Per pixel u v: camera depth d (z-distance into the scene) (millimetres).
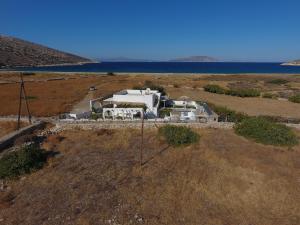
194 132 31156
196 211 17375
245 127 31844
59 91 64250
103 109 36719
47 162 23906
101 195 18734
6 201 18031
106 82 84062
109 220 16141
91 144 28469
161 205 17781
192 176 21719
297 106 55688
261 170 22734
